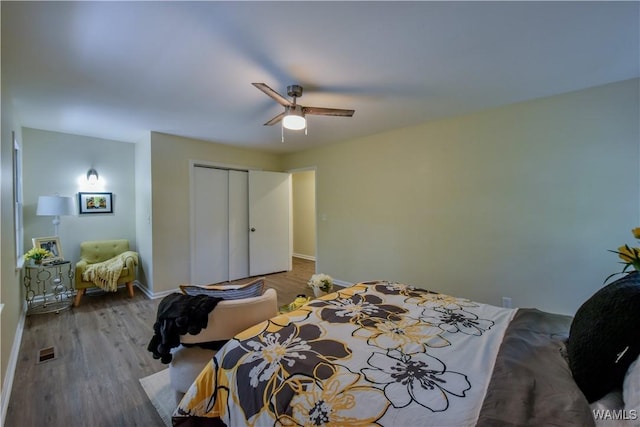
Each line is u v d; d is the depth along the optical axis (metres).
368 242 4.28
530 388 0.99
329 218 4.83
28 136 3.72
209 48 1.92
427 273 3.64
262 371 1.17
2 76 2.24
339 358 1.23
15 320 2.57
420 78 2.38
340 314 1.73
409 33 1.76
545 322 1.54
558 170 2.74
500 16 1.61
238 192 5.14
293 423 0.98
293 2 1.48
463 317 1.69
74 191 4.07
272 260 5.54
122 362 2.34
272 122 2.85
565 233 2.72
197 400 1.30
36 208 3.78
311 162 5.15
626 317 0.95
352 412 0.94
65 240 4.00
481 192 3.19
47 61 2.06
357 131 3.99
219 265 4.87
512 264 3.01
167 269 4.14
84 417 1.73
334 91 2.62
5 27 1.66
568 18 1.63
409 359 1.22
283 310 2.53
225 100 2.81
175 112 3.15
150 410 1.80
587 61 2.12
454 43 1.88
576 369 1.04
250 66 2.16
